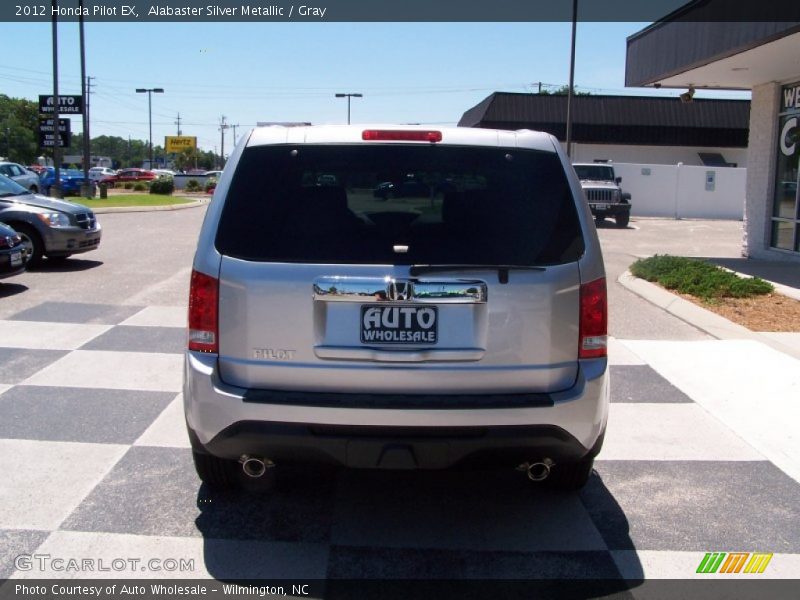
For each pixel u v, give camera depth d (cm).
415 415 354
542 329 365
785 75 1434
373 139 382
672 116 4047
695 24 1284
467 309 362
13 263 1006
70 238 1234
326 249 363
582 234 377
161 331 820
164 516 423
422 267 357
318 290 357
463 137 385
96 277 1151
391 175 376
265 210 371
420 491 462
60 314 890
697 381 688
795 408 618
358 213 372
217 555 386
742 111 4091
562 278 366
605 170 2716
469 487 469
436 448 358
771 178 1530
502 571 377
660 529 421
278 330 361
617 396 645
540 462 376
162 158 13025
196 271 369
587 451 382
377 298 357
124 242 1619
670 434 561
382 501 448
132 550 388
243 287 361
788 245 1486
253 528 414
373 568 378
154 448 513
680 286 1093
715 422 586
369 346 360
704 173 3259
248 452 367
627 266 1455
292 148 382
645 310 1002
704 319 918
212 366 366
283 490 459
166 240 1669
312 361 361
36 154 9125
